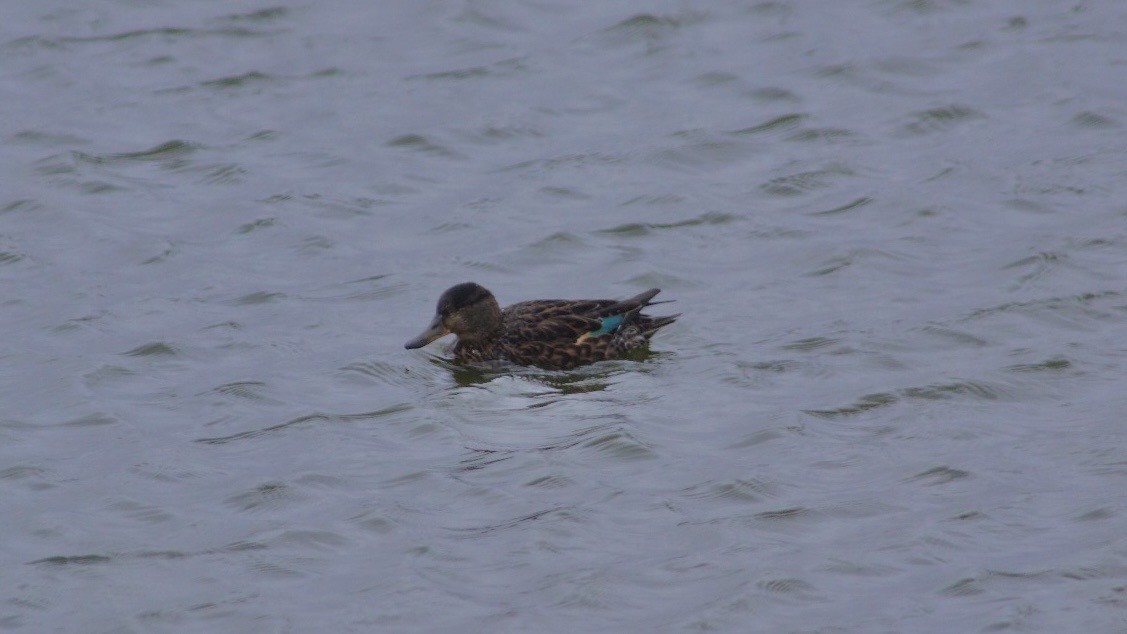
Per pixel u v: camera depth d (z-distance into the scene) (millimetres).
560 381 16734
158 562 12914
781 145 23750
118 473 14508
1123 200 20672
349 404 16047
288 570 12734
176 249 20609
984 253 19281
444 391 16500
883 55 26906
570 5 29906
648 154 23500
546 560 12680
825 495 13578
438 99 25984
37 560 12992
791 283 18859
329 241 20766
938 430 14719
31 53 28188
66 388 16406
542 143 24250
